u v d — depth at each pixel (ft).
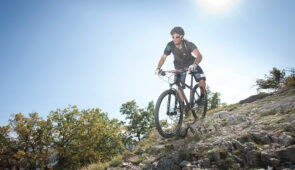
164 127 16.62
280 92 18.86
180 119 12.73
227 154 8.97
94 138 89.51
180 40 12.39
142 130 119.55
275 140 8.79
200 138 12.73
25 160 77.66
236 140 9.61
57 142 88.53
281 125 9.80
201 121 15.46
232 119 13.96
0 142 79.36
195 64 11.35
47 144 84.33
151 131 19.88
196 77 13.26
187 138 13.69
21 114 85.40
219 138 11.21
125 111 123.54
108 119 115.44
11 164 77.46
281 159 7.53
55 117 90.07
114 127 106.52
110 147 90.43
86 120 97.09
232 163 8.43
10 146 79.56
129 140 109.40
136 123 120.37
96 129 93.25
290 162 7.25
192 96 13.20
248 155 8.36
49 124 86.69
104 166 14.43
